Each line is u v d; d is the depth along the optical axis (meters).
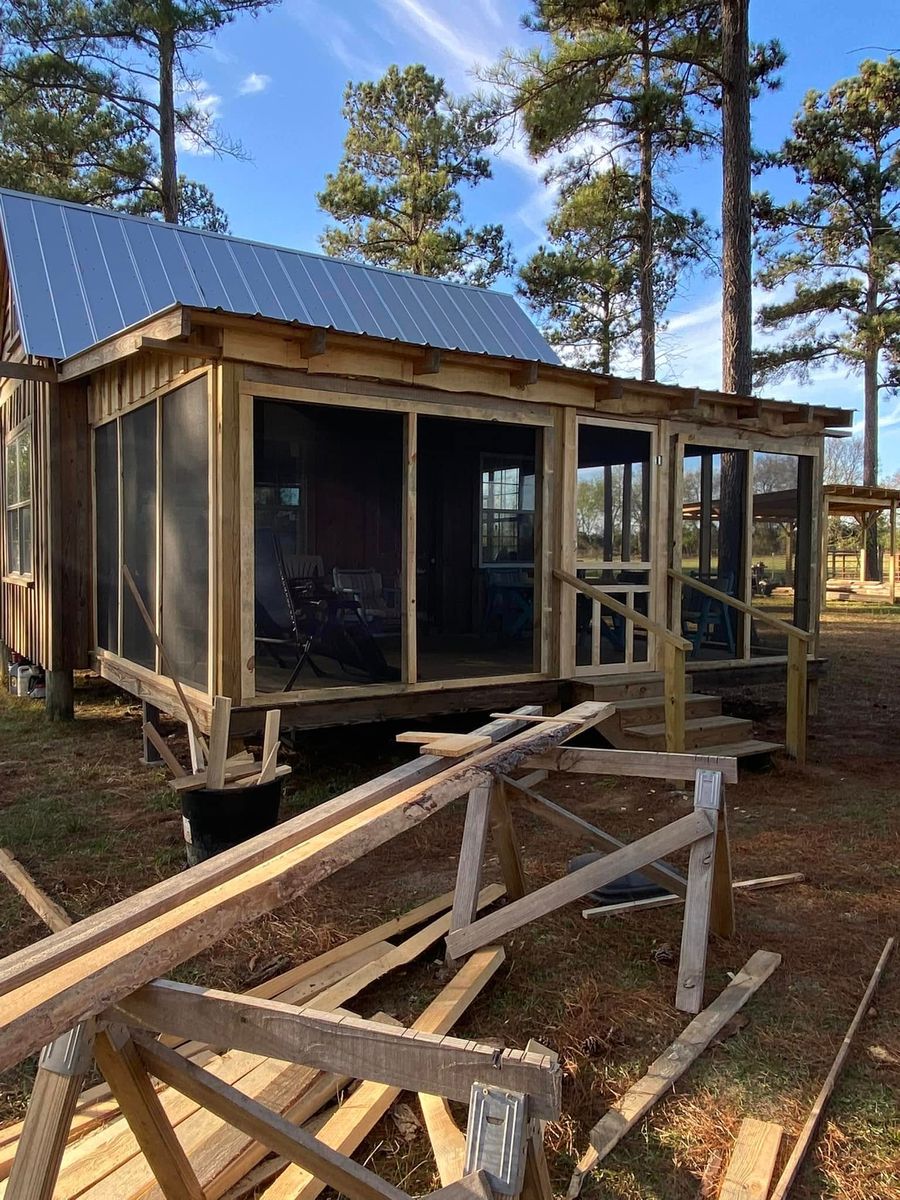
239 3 15.81
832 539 32.00
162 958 1.59
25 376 7.41
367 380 5.48
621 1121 2.29
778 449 7.87
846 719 8.25
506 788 3.60
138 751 6.64
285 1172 2.05
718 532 7.86
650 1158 2.18
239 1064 2.40
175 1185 1.74
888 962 3.27
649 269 17.41
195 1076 1.62
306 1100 2.28
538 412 6.34
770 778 6.04
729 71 11.53
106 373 7.30
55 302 8.01
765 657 7.92
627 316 20.98
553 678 6.53
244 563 5.14
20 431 9.20
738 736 6.38
